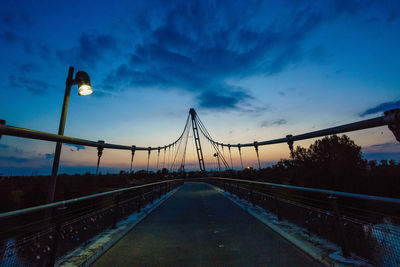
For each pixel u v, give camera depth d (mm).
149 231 4500
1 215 1803
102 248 3240
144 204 7414
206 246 3537
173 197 11500
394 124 2719
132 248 3492
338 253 2678
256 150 9766
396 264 2080
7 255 2092
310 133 5602
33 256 2322
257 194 6551
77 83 4496
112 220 4594
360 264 2361
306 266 2648
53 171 3979
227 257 3059
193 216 6000
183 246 3568
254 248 3332
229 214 6051
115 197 4703
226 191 12602
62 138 4289
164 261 2982
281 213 4684
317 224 3383
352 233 2600
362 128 3541
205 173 46000
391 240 2150
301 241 3160
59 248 2811
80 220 3322
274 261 2836
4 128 3311
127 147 9266
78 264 2619
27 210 2105
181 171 45156
